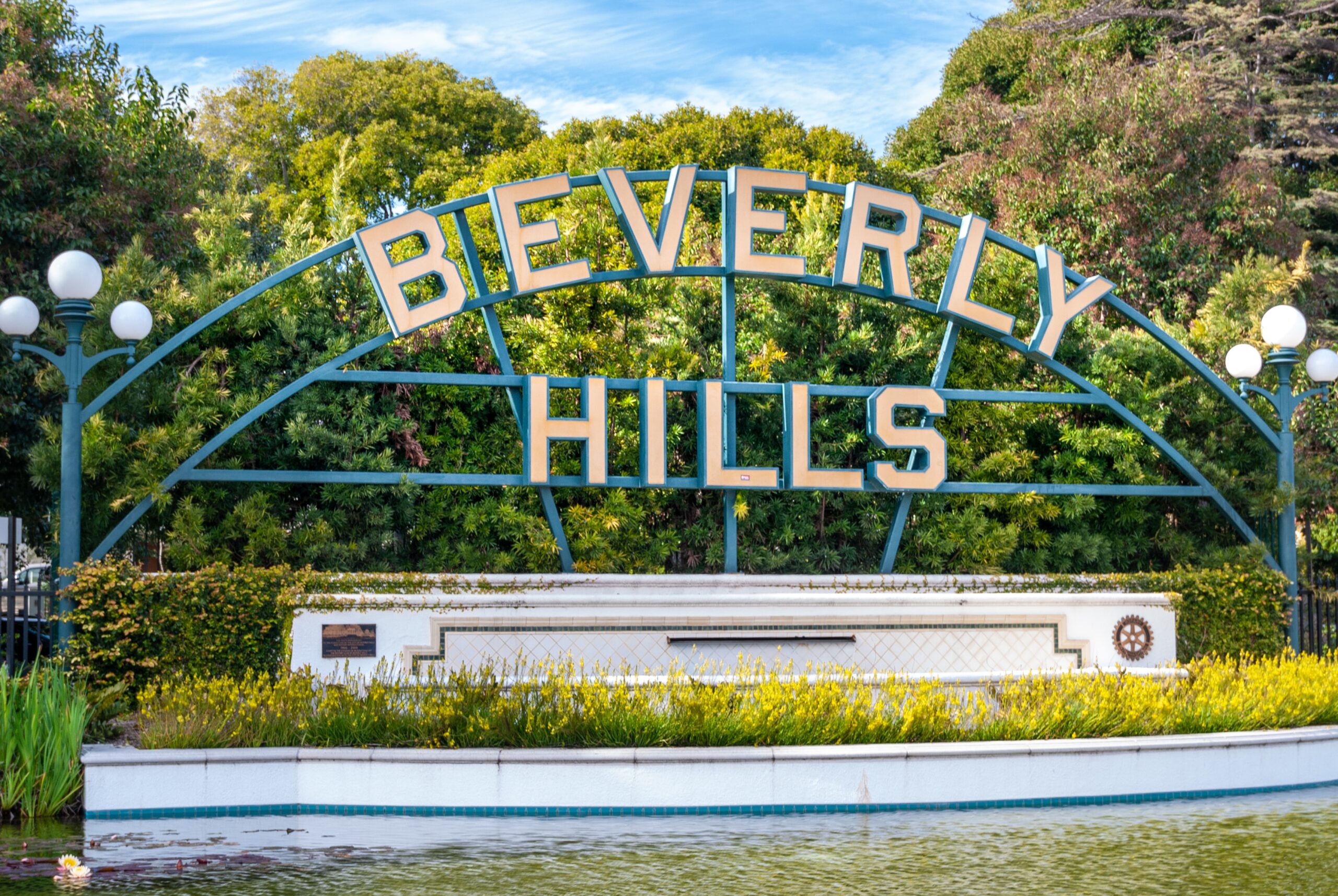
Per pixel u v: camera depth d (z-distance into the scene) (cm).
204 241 1648
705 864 814
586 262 1533
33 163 1861
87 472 1370
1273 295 1952
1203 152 2964
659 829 930
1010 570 1705
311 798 996
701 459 1524
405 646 1356
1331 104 3647
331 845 863
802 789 1009
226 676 1247
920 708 1108
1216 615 1581
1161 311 2853
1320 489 1817
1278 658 1445
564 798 990
